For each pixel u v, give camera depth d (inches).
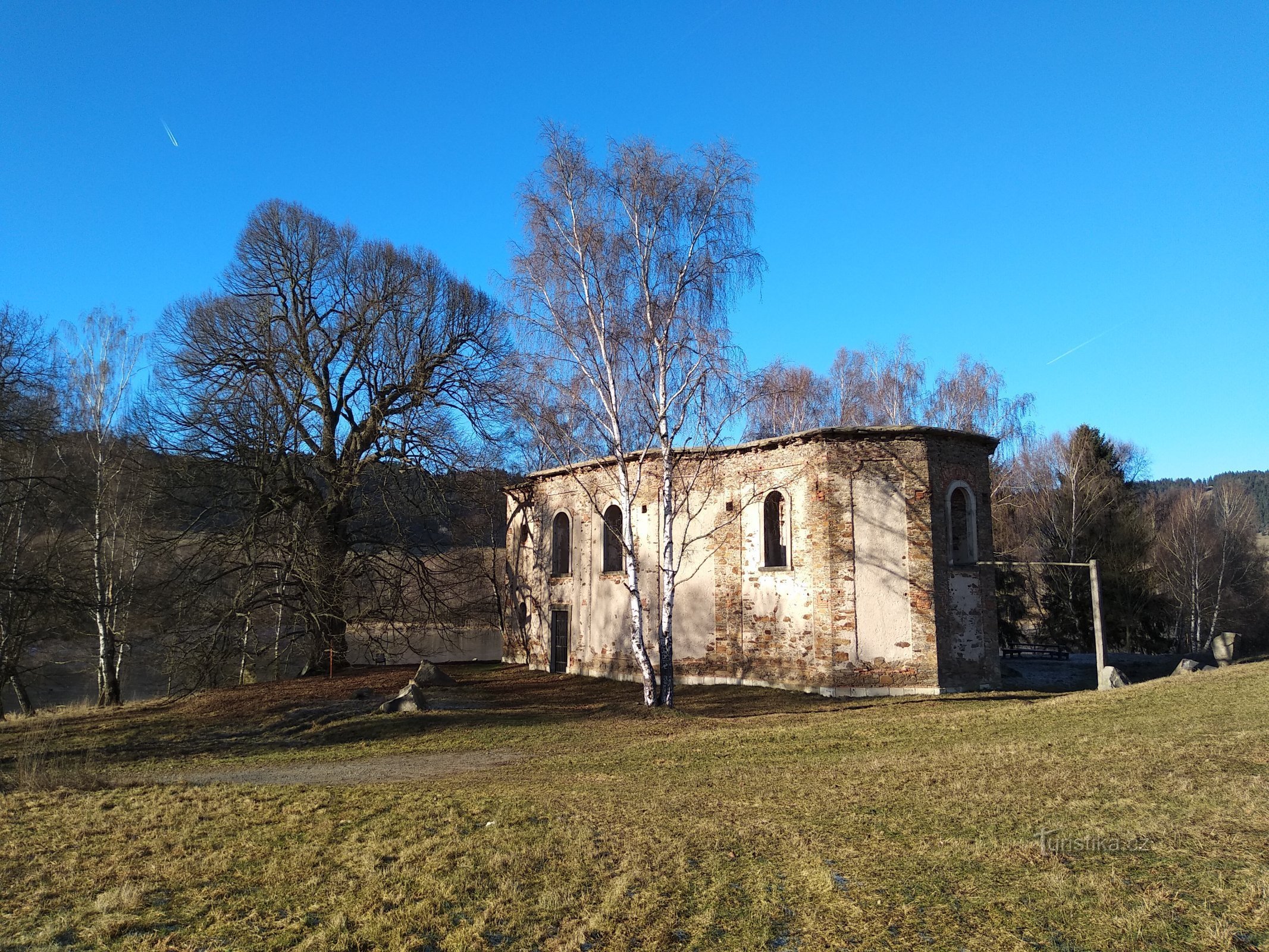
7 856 380.8
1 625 1106.1
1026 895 269.3
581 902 298.4
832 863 316.2
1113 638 1878.7
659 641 943.7
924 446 1002.1
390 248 1326.3
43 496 1091.3
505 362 1043.3
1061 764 454.3
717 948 255.4
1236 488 2461.9
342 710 949.8
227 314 1240.2
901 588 978.7
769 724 783.7
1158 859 291.1
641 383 908.6
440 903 304.5
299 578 1226.6
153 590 1259.8
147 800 494.3
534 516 1438.2
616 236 888.3
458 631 1453.0
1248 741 465.1
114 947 280.5
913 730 663.1
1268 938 226.7
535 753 698.2
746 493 1096.2
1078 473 1925.4
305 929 288.0
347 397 1336.1
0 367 942.4
